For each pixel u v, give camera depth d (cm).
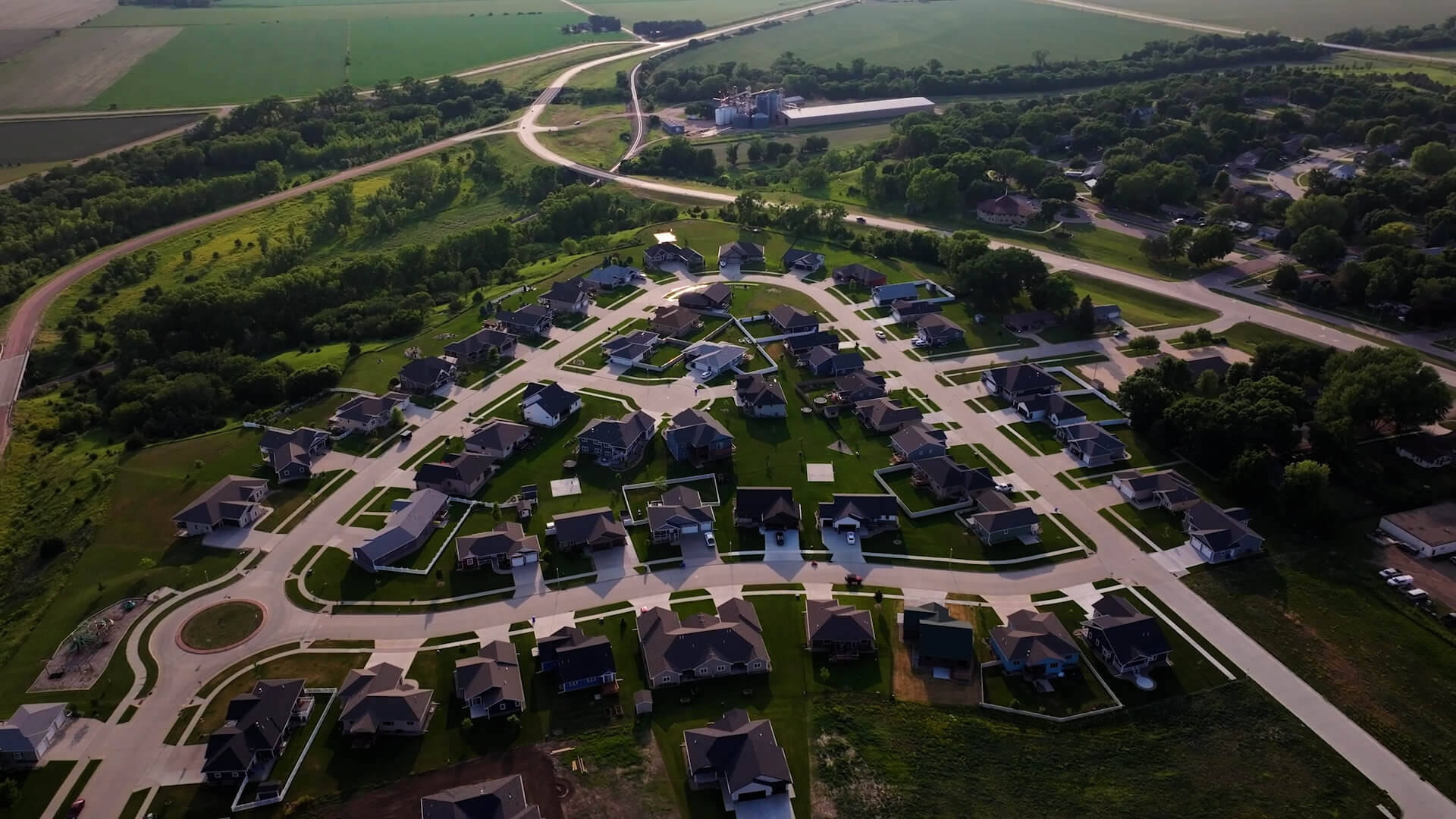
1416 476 13762
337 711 10088
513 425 15025
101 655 10919
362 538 12900
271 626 11338
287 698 9981
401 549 12494
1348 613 11256
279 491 13962
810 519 13162
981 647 10925
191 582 12081
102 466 14650
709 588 11900
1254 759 9469
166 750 9694
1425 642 10800
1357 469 13900
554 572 12181
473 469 13850
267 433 14925
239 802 9075
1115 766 9431
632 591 11850
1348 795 9075
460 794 8781
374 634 11194
